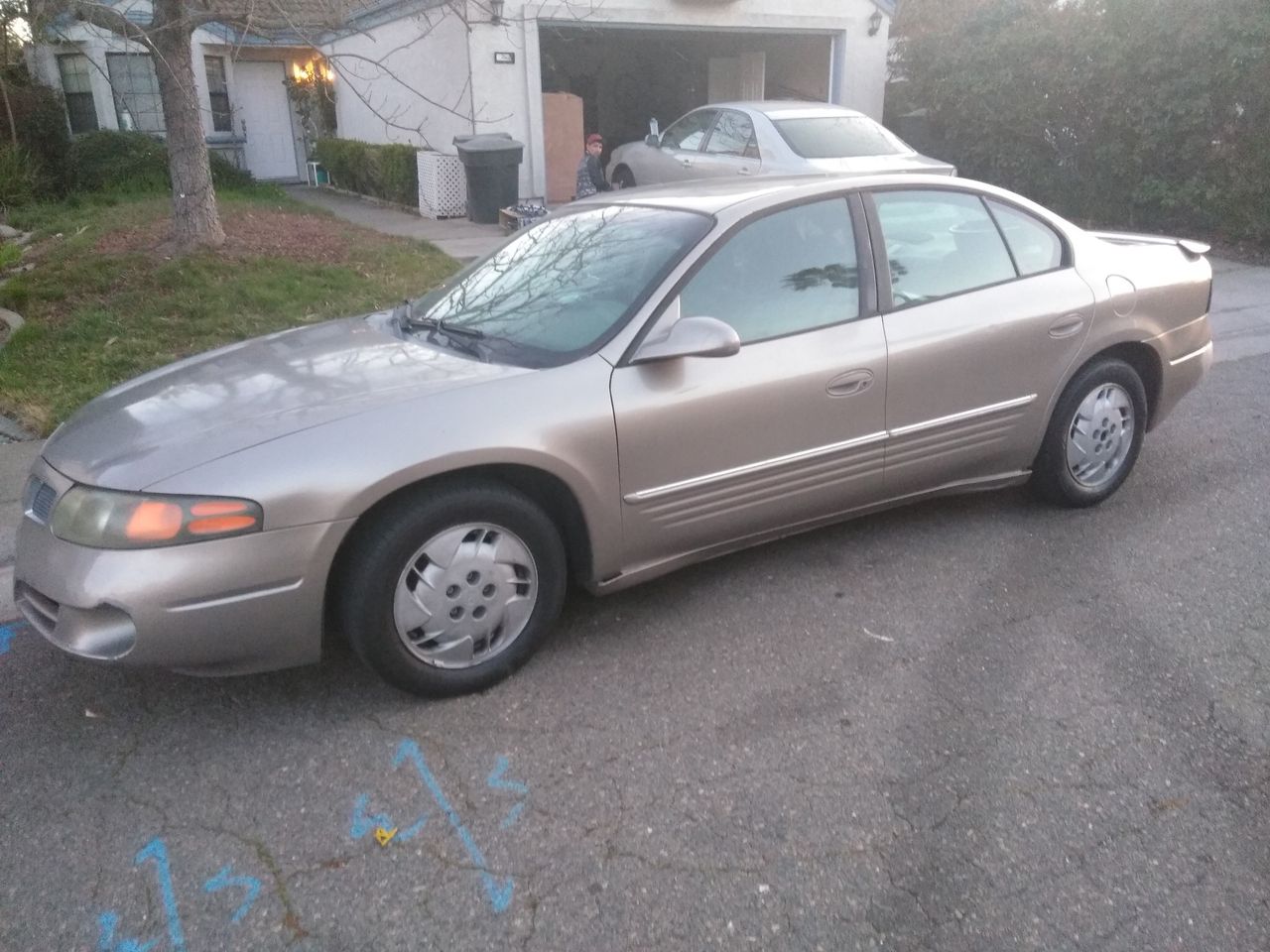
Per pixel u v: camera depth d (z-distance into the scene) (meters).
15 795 3.03
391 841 2.81
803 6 16.20
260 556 3.03
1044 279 4.56
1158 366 4.97
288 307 8.34
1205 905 2.54
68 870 2.72
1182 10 12.51
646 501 3.66
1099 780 3.01
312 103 19.81
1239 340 8.49
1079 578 4.26
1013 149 15.20
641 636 3.87
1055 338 4.52
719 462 3.78
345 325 4.36
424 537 3.26
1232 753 3.13
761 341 3.85
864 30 17.02
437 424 3.25
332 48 18.81
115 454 3.21
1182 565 4.36
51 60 16.95
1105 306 4.66
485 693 3.51
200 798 3.00
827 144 10.79
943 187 4.43
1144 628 3.86
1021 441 4.58
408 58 16.11
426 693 3.41
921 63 16.59
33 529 3.31
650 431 3.59
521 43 14.19
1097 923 2.49
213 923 2.53
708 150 11.86
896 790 2.98
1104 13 13.50
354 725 3.34
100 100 17.48
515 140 14.41
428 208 14.67
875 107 17.59
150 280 8.91
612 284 3.84
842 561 4.45
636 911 2.55
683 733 3.27
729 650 3.76
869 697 3.45
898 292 4.20
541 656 3.73
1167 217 13.80
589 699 3.46
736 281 3.86
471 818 2.89
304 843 2.81
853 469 4.12
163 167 15.66
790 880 2.64
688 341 3.46
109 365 6.99
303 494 3.05
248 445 3.12
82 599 3.00
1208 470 5.47
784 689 3.50
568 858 2.73
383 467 3.13
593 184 12.60
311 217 12.81
